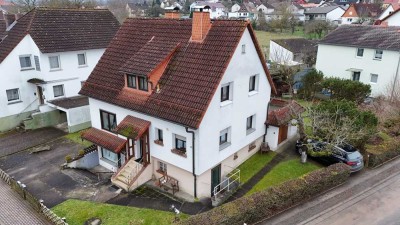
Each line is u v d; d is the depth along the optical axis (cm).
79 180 2350
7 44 3256
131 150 2316
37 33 3241
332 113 2542
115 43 2638
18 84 3262
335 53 4562
